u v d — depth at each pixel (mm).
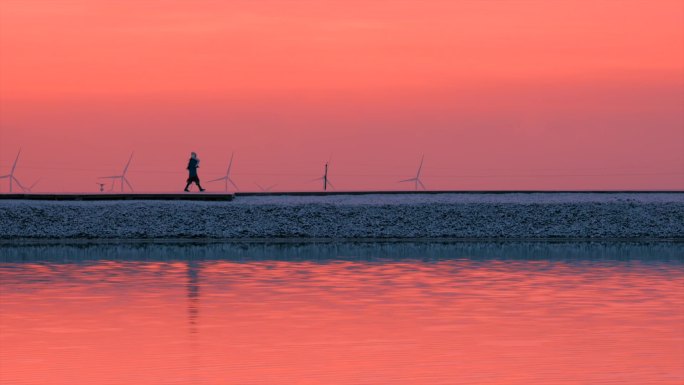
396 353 79938
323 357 78500
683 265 156000
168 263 160500
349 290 122812
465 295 117500
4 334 89312
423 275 140875
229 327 93250
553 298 114375
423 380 70125
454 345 83438
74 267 153500
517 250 187375
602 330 90875
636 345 83125
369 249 189875
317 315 101125
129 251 185625
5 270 148625
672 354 79188
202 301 112438
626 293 118875
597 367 74250
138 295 118000
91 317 99875
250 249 190000
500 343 84250
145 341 85688
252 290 122875
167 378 70875
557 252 182750
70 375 71875
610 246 197375
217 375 71875
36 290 123000
